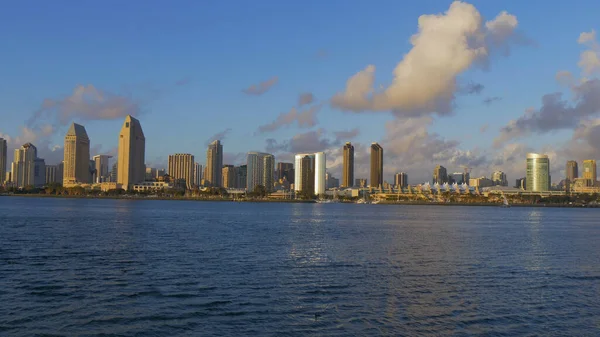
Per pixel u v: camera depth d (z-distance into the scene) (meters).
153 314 43.25
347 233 129.00
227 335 38.53
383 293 51.81
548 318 44.00
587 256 84.69
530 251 91.44
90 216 189.00
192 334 38.62
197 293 50.53
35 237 101.31
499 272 65.69
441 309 46.12
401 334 39.38
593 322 43.06
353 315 43.88
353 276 60.88
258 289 52.75
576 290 54.81
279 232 128.00
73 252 78.38
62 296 48.69
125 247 85.88
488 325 41.81
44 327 39.59
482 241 110.81
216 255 77.31
